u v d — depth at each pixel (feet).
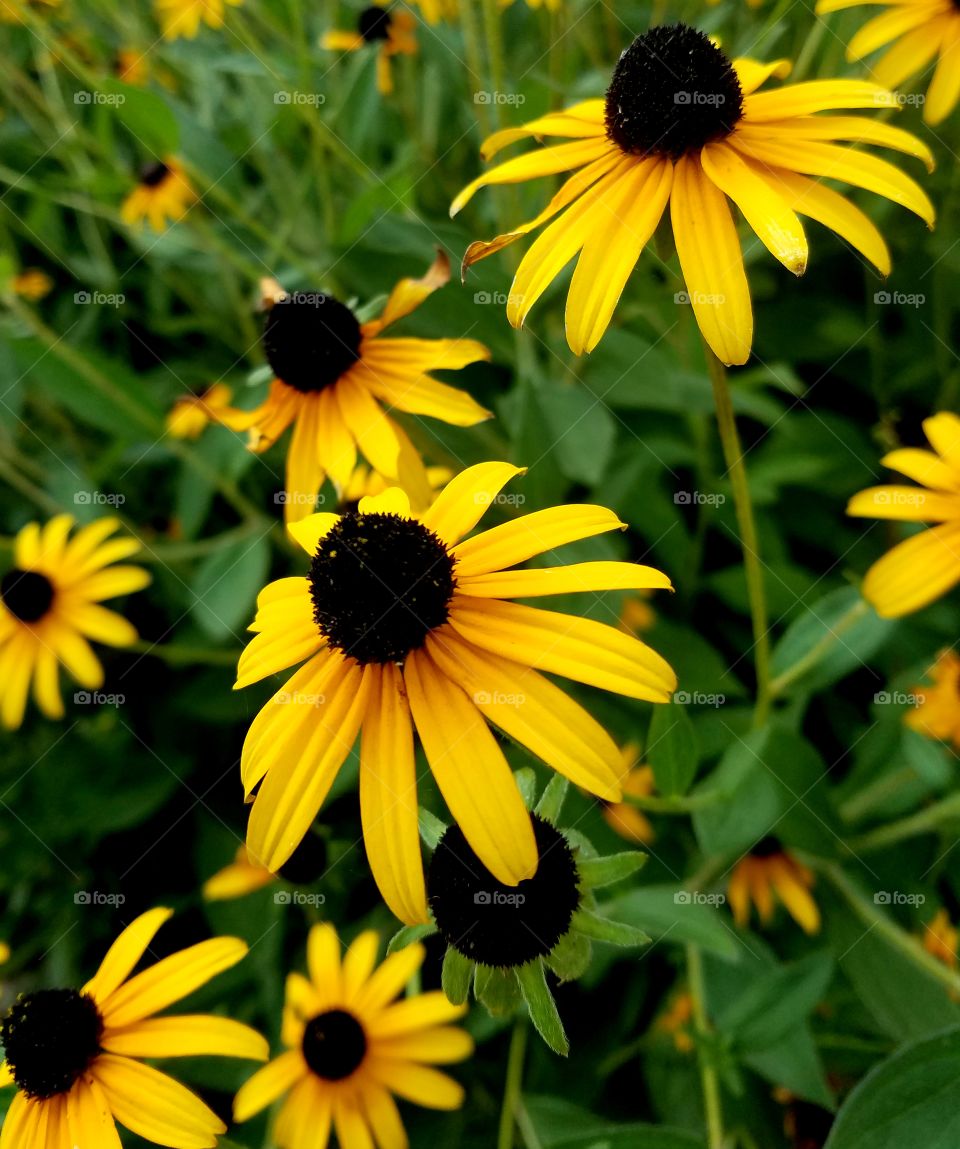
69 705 0.89
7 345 0.95
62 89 1.01
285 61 0.84
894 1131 0.40
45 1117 0.43
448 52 0.79
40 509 1.07
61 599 0.77
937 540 0.45
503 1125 0.55
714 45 0.41
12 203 1.11
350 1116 0.52
